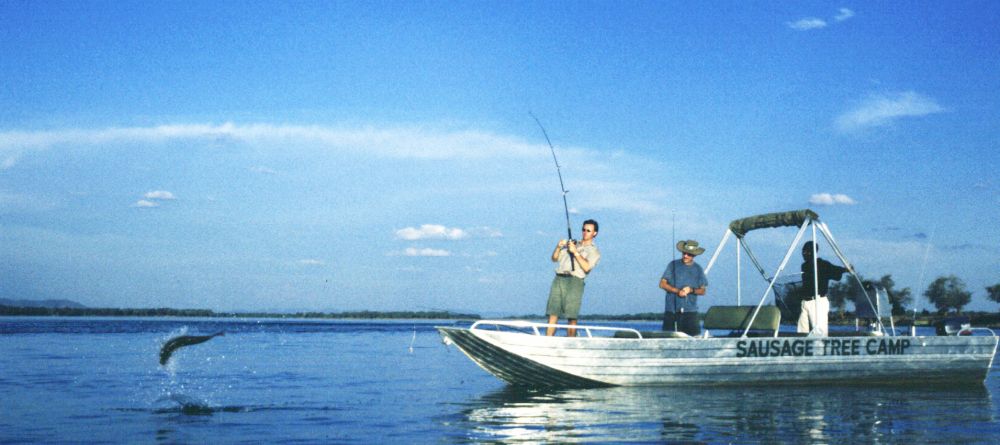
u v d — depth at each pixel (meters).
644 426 9.13
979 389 13.30
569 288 12.58
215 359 21.12
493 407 10.79
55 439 8.21
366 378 15.45
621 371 12.54
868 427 9.14
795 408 10.67
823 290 13.69
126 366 17.98
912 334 14.14
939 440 8.32
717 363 12.76
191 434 8.55
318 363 19.94
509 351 12.20
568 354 12.34
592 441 8.19
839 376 13.38
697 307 13.76
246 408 10.70
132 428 8.94
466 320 13.41
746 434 8.63
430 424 9.28
